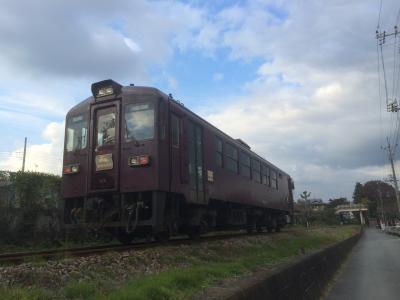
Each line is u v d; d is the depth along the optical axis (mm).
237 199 18766
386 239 45656
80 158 13109
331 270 14234
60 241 15914
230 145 18516
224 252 12297
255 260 10555
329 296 10961
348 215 121938
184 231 14922
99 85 13195
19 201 16375
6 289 5469
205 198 15016
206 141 15695
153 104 12406
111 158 12508
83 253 9797
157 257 9609
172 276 6824
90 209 12531
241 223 20344
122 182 12242
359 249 30000
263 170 23844
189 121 14344
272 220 27047
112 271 7750
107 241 16688
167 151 12477
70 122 13664
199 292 6020
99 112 13164
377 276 14875
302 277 8672
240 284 5695
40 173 17156
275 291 6414
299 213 79000
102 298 5488
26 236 16031
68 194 13172
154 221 11609
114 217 12547
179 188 12961
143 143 12188
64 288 6039
